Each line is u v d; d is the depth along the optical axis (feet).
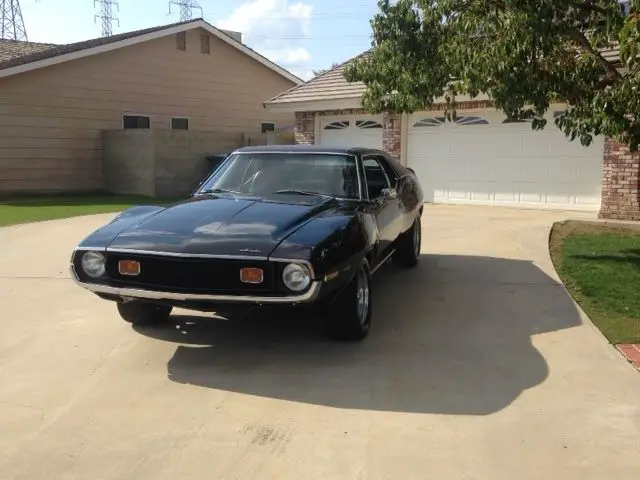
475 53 22.89
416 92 26.73
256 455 11.61
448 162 49.73
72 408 13.65
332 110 55.06
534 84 22.52
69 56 65.10
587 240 32.96
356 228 16.84
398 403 13.78
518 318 19.95
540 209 45.85
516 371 15.56
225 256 14.66
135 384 14.93
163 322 19.45
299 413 13.33
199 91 79.51
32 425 12.87
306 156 20.97
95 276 15.90
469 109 47.98
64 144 66.90
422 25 25.82
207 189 20.59
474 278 25.31
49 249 32.17
